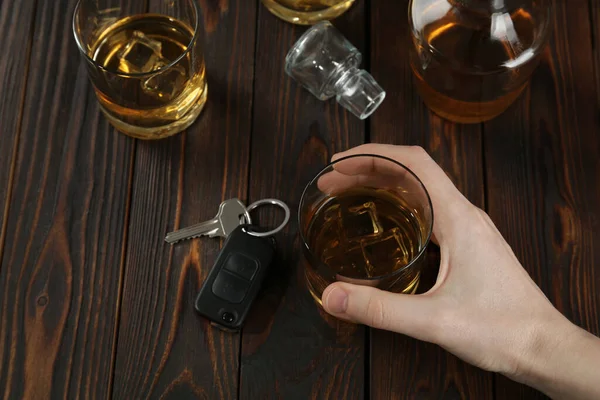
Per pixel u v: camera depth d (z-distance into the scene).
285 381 1.05
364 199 1.01
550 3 1.10
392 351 1.06
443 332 0.97
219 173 1.14
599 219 1.12
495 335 0.98
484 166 1.15
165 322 1.07
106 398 1.04
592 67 1.19
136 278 1.09
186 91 1.07
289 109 1.17
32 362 1.05
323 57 1.14
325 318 1.07
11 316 1.07
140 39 1.11
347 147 1.15
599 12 1.21
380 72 1.18
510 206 1.13
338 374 1.05
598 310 1.08
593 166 1.14
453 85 1.08
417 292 1.08
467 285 0.99
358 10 1.21
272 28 1.20
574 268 1.10
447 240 1.01
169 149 1.14
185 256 1.10
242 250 1.06
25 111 1.15
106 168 1.13
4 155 1.13
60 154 1.14
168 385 1.05
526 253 1.11
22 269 1.09
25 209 1.11
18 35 1.19
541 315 0.99
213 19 1.20
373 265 1.00
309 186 0.92
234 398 1.04
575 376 0.97
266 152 1.15
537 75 1.18
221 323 1.04
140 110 1.07
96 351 1.06
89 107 1.16
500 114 1.17
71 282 1.08
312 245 1.00
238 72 1.18
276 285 1.08
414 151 1.05
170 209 1.12
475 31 1.04
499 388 1.05
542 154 1.15
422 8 1.06
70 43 1.19
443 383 1.05
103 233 1.11
